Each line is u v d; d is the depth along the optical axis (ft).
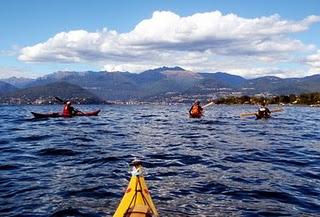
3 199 40.65
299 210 37.52
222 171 54.54
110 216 35.60
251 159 64.69
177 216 35.27
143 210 29.25
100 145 81.51
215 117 196.65
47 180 48.91
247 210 37.27
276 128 130.31
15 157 65.77
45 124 138.82
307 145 84.94
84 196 41.70
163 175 51.72
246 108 403.95
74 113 170.71
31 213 36.32
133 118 190.70
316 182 48.55
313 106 509.76
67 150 73.26
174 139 93.81
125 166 58.08
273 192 43.39
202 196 41.65
